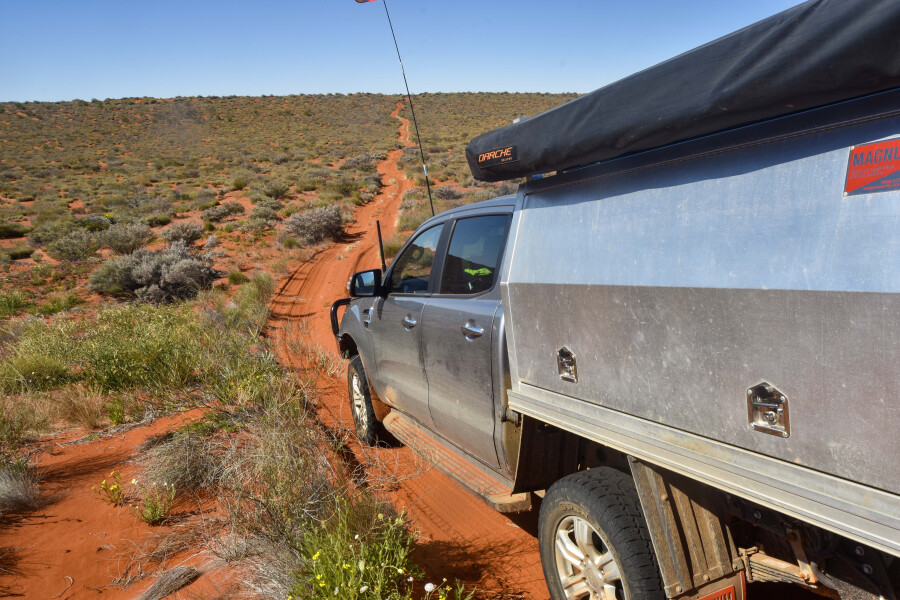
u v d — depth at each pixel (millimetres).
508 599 2943
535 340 2535
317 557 2768
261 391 5770
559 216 2381
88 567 3512
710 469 1775
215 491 4316
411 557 3266
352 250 21000
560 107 2176
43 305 15609
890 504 1348
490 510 3912
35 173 51125
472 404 3266
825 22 1335
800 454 1530
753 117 1558
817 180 1486
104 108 98688
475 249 3365
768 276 1569
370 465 4676
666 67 1755
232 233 25875
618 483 2336
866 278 1359
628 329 2023
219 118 94062
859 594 1744
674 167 1878
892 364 1320
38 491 4418
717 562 2154
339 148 66062
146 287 16547
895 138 1325
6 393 7234
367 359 4855
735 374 1677
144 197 38125
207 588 3125
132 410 6219
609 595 2340
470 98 109250
